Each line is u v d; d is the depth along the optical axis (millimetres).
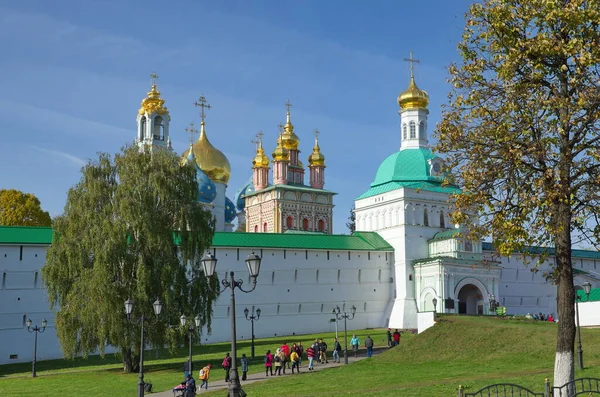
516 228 25750
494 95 27078
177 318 54406
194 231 57438
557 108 25656
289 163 131250
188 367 45250
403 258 93625
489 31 26953
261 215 124938
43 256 72812
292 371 48031
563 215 25672
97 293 51500
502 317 59250
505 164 26422
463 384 31344
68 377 52312
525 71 26609
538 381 30719
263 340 77938
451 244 92188
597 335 46844
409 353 49000
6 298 70438
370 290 92938
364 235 97062
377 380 38812
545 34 26188
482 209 26875
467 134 27156
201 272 57562
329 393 33469
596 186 25516
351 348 65812
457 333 50812
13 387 47375
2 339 69500
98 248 53250
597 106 25188
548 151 25609
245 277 83875
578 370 35156
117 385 46500
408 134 103188
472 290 95375
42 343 71562
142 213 54375
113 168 57969
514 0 26438
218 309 81625
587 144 25719
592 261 110375
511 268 102875
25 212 100625
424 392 29984
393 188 96625
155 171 57125
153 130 104000
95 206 56094
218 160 113375
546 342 45500
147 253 55125
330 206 126438
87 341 53469
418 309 92000
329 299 89375
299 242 88875
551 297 106188
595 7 24969
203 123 116438
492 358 44656
